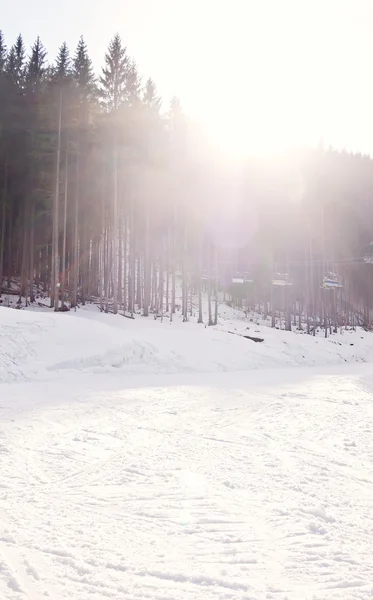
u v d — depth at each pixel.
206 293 52.88
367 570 3.21
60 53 36.47
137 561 3.32
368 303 58.94
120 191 33.44
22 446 6.75
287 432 8.12
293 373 21.00
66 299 32.84
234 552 3.49
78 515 4.20
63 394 12.32
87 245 34.41
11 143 32.06
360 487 5.13
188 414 9.80
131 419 9.08
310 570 3.21
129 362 19.84
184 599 2.82
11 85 33.16
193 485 5.11
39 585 2.96
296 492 4.92
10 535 3.72
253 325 36.12
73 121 29.62
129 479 5.29
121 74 31.25
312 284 46.12
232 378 18.00
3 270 36.59
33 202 31.09
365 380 17.81
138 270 35.88
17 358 16.30
